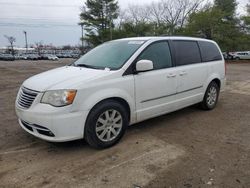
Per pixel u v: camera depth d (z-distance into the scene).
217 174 3.48
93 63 4.89
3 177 3.41
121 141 4.54
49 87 3.89
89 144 4.14
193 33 39.22
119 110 4.33
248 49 43.78
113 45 5.32
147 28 51.09
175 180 3.34
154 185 3.23
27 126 4.22
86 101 3.93
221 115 6.16
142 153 4.08
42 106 3.84
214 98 6.67
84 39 61.44
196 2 47.31
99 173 3.50
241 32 39.81
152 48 4.98
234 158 3.93
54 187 3.20
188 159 3.89
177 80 5.32
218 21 38.44
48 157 3.95
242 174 3.48
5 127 5.24
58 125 3.77
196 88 5.94
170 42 5.41
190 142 4.53
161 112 5.13
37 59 63.06
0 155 4.01
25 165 3.71
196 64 5.90
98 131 4.14
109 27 57.47
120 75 4.36
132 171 3.55
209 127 5.31
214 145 4.41
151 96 4.84
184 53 5.66
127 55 4.70
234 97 8.33
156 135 4.84
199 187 3.20
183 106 5.67
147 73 4.74
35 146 4.34
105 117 4.19
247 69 21.50
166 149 4.23
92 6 60.62
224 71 6.96
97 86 4.05
